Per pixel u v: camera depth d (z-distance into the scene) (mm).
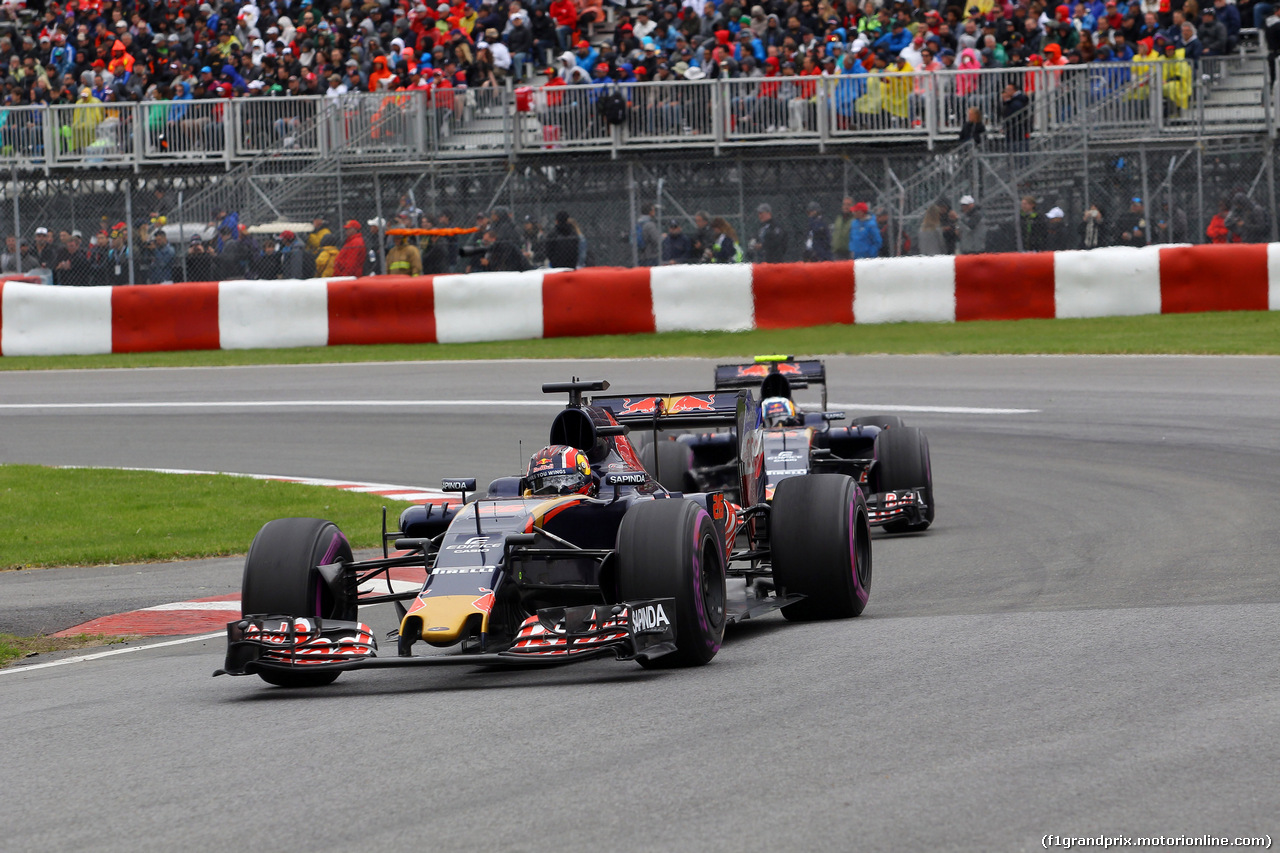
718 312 67312
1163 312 65188
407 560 19297
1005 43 80062
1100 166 71312
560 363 62281
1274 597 21922
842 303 66938
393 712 17047
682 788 12969
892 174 72312
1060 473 38781
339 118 78125
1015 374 55000
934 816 11891
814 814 12070
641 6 94750
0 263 77438
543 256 73875
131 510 39156
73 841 12344
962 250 70875
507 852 11445
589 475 21234
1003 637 19719
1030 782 12703
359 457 46562
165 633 25578
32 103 94688
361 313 69375
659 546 18406
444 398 56188
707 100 76125
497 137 77250
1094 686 16297
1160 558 26812
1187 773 12758
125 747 15875
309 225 74875
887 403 51125
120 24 95062
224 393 59969
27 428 54438
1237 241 70188
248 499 40000
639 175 74938
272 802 13164
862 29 84375
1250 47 80062
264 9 98000
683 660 18906
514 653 17547
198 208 77250
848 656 19000
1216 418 44781
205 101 79188
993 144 72375
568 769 13789
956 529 32812
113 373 65812
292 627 18281
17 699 19609
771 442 32031
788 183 73500
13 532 36750
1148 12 80688
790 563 22266
